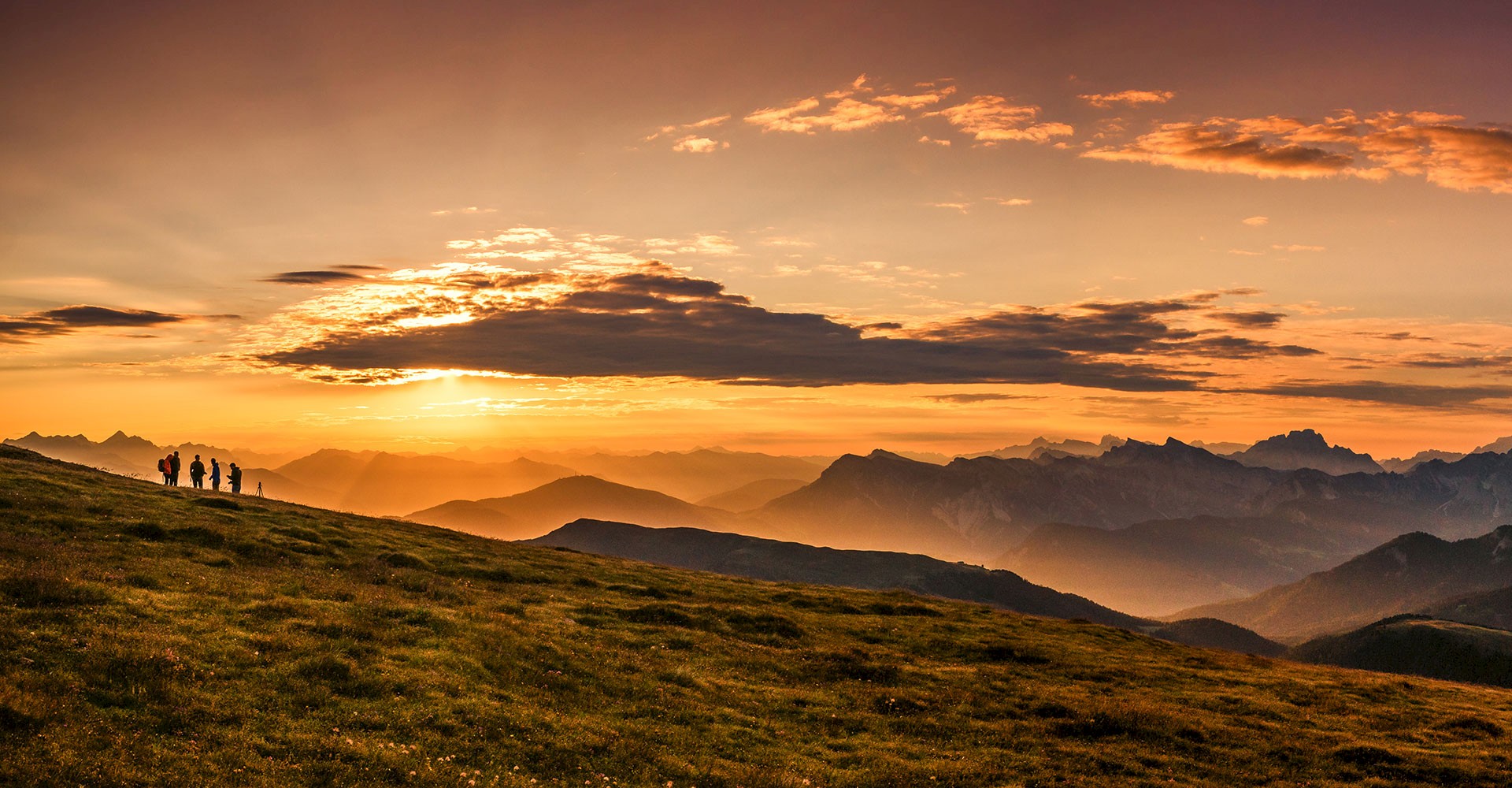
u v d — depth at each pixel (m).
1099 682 53.81
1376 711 50.84
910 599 81.81
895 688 47.16
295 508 77.62
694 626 55.44
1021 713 44.59
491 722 30.97
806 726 39.25
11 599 32.25
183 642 31.34
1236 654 72.00
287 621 36.38
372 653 34.88
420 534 77.69
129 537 49.41
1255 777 37.81
